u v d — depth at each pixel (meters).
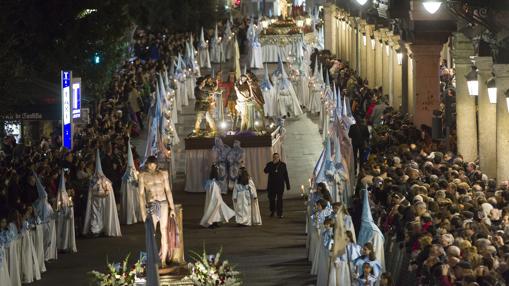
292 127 87.06
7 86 65.75
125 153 67.38
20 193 56.34
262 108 71.94
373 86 99.56
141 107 89.75
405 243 40.53
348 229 45.16
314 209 50.25
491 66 52.12
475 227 38.75
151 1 122.06
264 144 70.12
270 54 115.69
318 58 107.31
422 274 36.44
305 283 47.19
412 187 45.25
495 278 34.12
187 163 70.69
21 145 70.12
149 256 40.75
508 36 46.88
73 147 72.06
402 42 75.31
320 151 79.69
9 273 47.56
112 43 86.62
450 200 43.38
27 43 69.88
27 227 49.25
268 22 124.69
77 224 59.22
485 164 53.75
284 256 52.62
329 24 131.25
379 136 66.19
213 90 71.38
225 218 60.41
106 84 90.44
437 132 66.81
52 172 58.38
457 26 58.12
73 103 72.69
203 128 75.38
